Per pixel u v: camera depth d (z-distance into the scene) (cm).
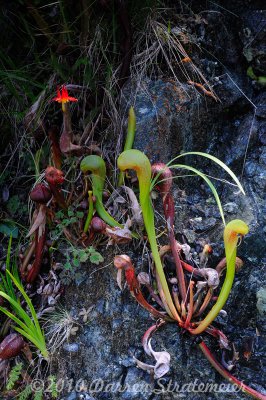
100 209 88
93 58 100
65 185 97
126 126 96
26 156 103
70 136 91
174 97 96
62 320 91
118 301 90
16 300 94
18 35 103
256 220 92
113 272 90
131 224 87
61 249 93
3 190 104
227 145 101
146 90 97
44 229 90
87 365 89
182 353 87
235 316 90
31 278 93
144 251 90
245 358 88
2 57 103
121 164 76
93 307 91
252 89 104
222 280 90
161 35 98
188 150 97
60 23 101
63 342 90
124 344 89
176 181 95
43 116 100
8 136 106
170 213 86
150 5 99
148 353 83
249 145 99
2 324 94
